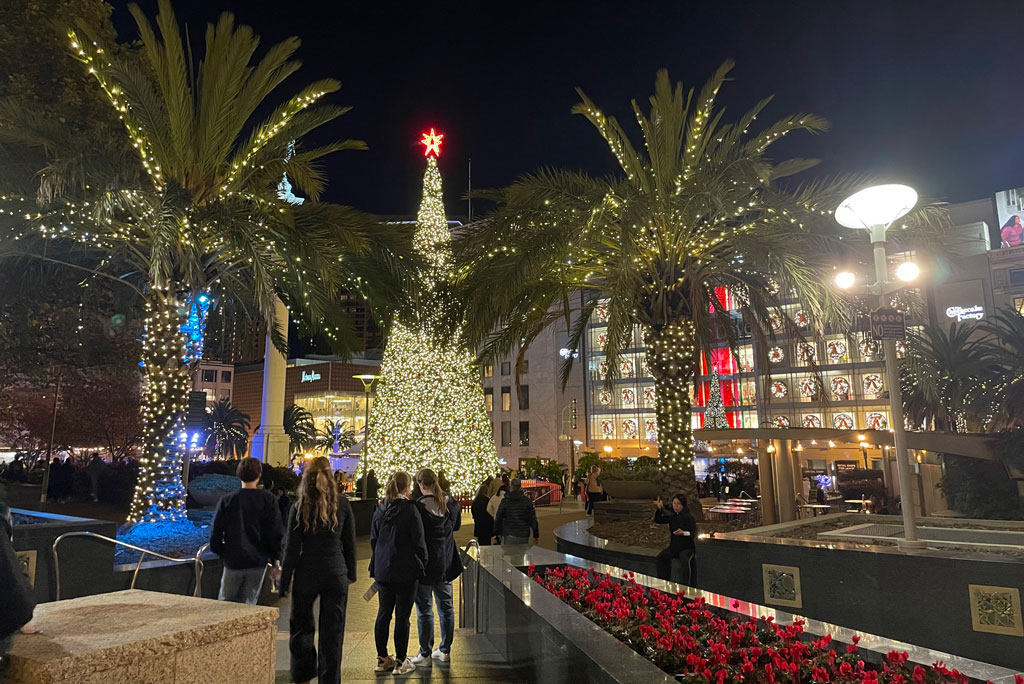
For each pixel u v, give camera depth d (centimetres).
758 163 1062
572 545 1132
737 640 403
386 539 586
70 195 1077
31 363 1473
